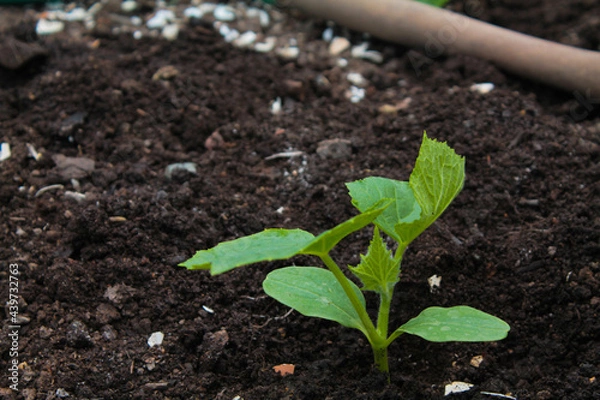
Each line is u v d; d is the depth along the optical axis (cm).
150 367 49
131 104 61
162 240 53
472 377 49
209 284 51
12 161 58
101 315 50
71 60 64
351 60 66
